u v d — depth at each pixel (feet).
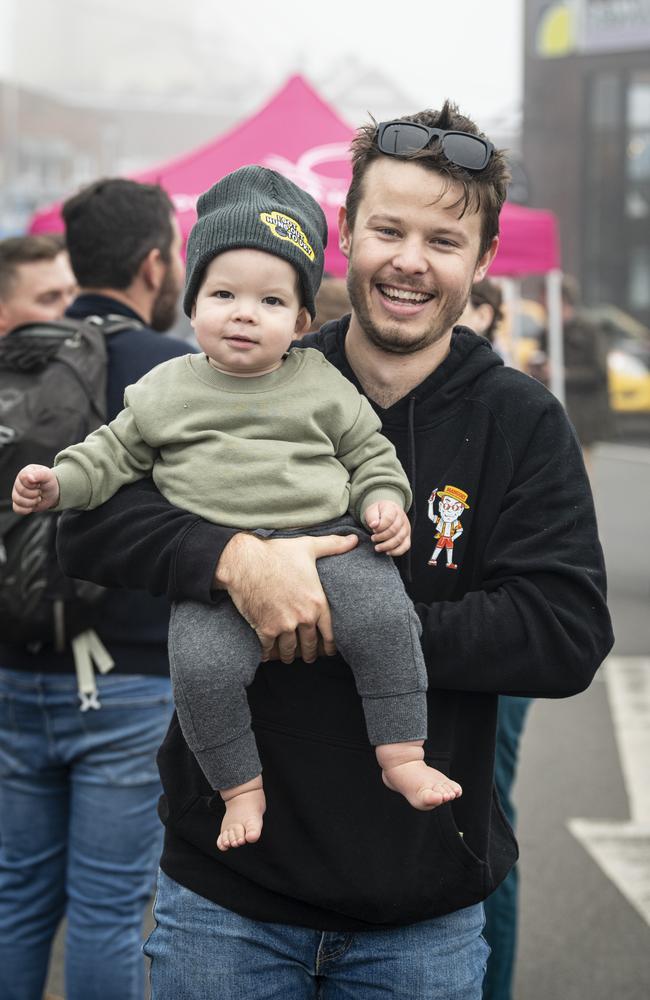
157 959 6.77
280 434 6.57
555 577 6.54
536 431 6.81
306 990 6.70
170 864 6.80
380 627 6.32
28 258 12.59
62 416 9.07
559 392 21.18
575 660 6.47
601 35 98.68
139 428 6.66
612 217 100.37
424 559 6.76
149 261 10.12
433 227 6.68
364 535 6.56
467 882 6.63
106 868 9.37
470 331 7.22
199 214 6.77
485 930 10.43
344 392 6.74
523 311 50.39
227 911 6.61
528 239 18.72
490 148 6.77
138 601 9.28
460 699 6.77
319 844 6.51
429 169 6.65
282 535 6.46
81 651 9.21
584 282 101.35
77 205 10.09
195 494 6.52
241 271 6.43
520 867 13.99
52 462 8.98
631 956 12.15
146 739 9.41
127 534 6.55
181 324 28.27
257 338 6.44
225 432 6.59
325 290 12.70
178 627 6.45
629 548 33.94
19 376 9.29
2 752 9.61
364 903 6.45
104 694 9.29
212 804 6.66
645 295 100.78
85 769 9.41
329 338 7.25
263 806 6.45
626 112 99.40
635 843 14.65
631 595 28.48
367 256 6.75
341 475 6.62
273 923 6.57
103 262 10.02
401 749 6.36
